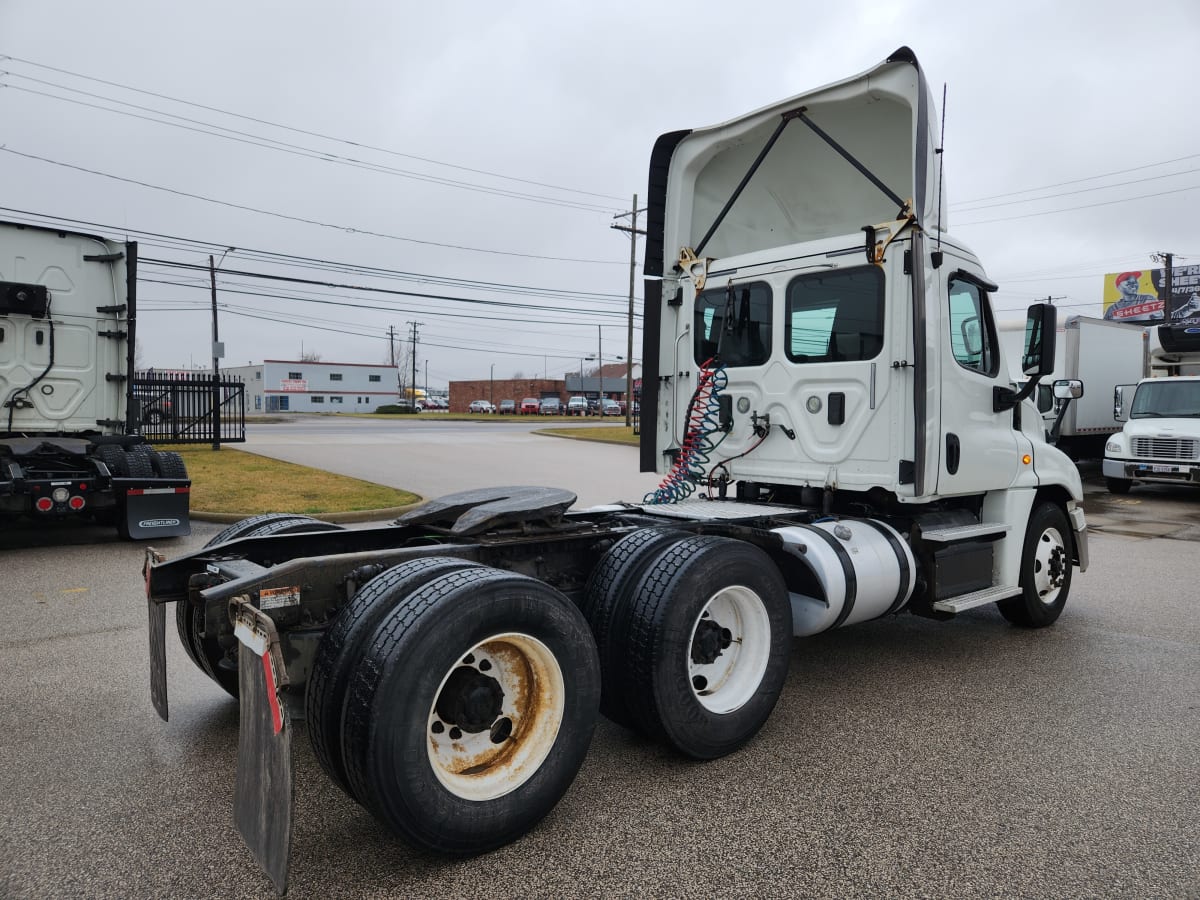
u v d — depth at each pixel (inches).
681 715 144.3
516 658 127.3
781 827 127.7
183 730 164.2
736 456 219.8
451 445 1037.8
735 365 222.4
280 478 592.1
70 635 227.5
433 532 168.7
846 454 197.3
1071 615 262.5
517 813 120.5
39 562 325.7
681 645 144.0
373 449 935.0
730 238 243.0
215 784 141.5
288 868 104.9
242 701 114.1
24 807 133.3
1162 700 184.7
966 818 130.7
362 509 448.8
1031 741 161.3
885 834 125.8
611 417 2819.9
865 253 193.9
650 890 111.0
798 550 170.2
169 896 109.2
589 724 130.5
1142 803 136.0
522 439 1216.8
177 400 855.1
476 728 120.6
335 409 3464.6
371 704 107.3
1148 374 717.9
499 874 114.8
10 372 360.2
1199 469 557.3
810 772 147.4
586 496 564.7
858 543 182.1
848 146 211.5
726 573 150.7
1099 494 623.8
